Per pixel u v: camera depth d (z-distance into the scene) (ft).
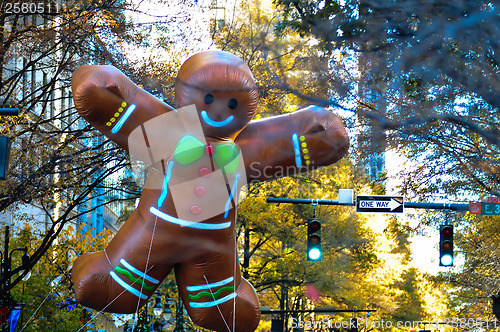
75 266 41.37
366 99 43.91
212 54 38.17
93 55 68.95
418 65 34.94
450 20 32.17
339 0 36.35
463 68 35.01
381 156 64.59
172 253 38.86
